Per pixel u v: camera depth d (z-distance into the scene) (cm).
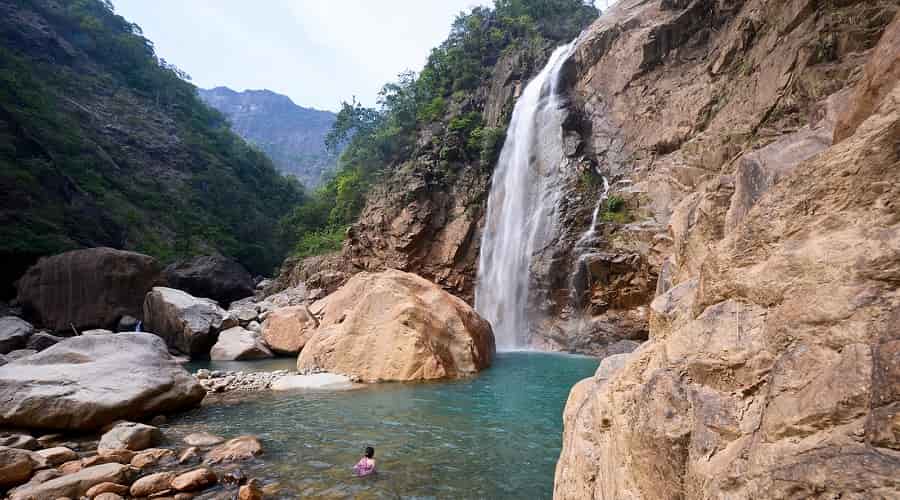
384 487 598
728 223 445
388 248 3241
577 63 2988
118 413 867
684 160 2153
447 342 1454
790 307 227
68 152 4847
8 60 5128
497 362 1745
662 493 259
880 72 283
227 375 1441
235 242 5303
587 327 2141
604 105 2789
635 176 2442
